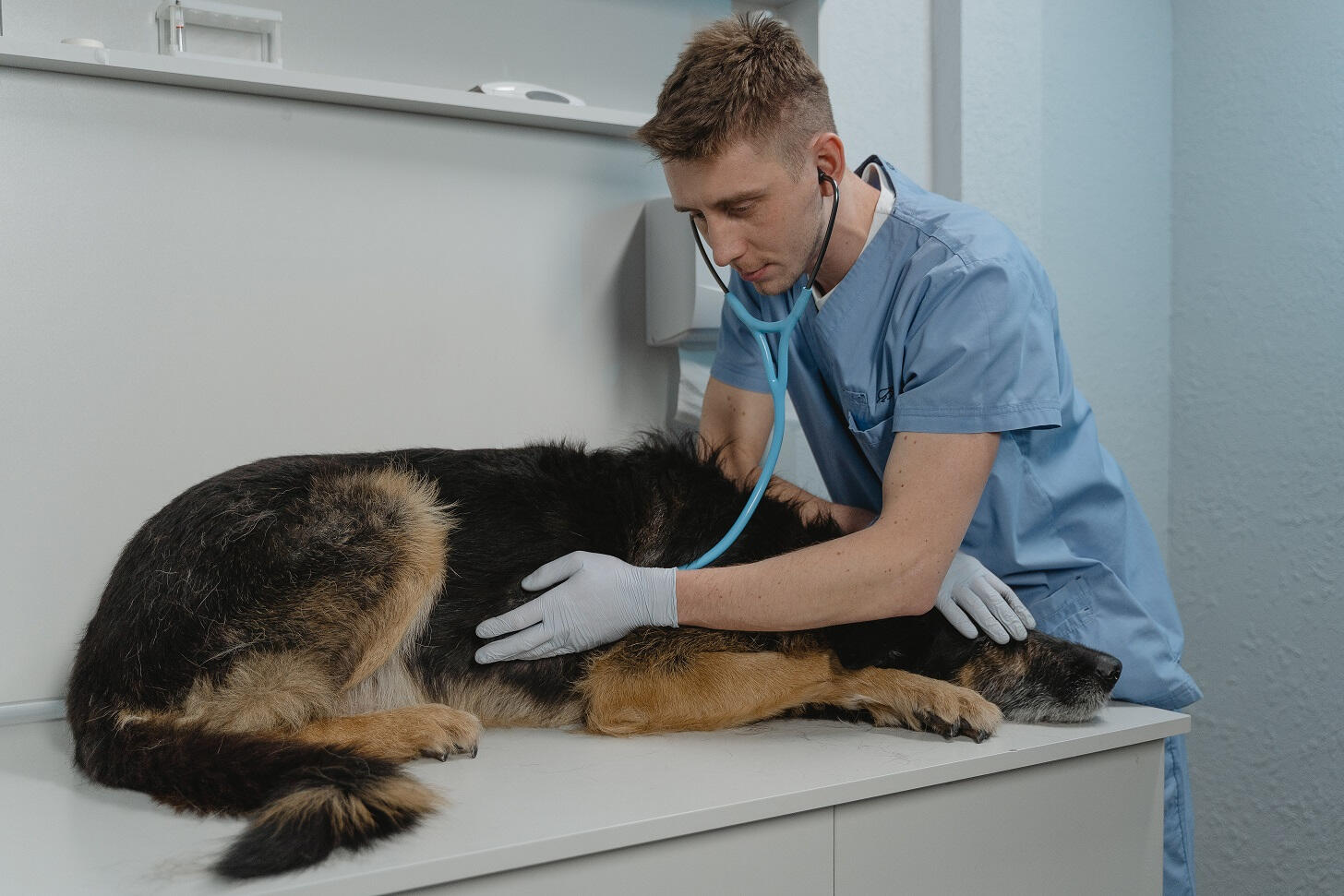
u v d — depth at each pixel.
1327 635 1.99
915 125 2.00
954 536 1.17
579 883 0.87
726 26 1.16
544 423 1.74
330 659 1.12
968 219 1.31
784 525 1.37
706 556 1.27
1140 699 1.41
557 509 1.32
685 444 1.47
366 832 0.81
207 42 1.46
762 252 1.17
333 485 1.20
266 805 0.86
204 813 0.93
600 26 1.78
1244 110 2.13
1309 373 2.02
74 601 1.40
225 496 1.14
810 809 0.98
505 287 1.70
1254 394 2.12
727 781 1.00
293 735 1.07
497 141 1.67
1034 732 1.21
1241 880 2.14
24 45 1.28
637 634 1.26
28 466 1.37
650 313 1.78
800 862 0.99
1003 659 1.30
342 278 1.57
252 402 1.52
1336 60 1.96
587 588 1.19
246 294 1.50
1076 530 1.43
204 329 1.48
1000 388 1.19
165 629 1.07
